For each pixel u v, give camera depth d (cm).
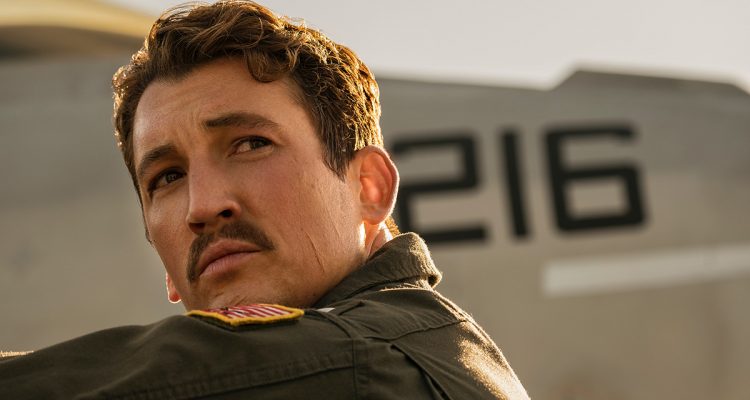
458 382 109
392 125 1048
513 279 1021
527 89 1072
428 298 123
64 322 998
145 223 148
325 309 113
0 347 986
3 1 1106
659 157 1056
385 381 100
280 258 124
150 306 1014
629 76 1084
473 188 1041
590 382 994
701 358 1009
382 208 142
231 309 104
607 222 1038
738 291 1029
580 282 1024
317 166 131
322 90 136
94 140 1057
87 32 1141
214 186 123
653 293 1027
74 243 1027
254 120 127
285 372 94
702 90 1088
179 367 91
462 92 1066
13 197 1031
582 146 1050
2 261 1009
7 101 1055
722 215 1045
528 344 1000
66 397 89
